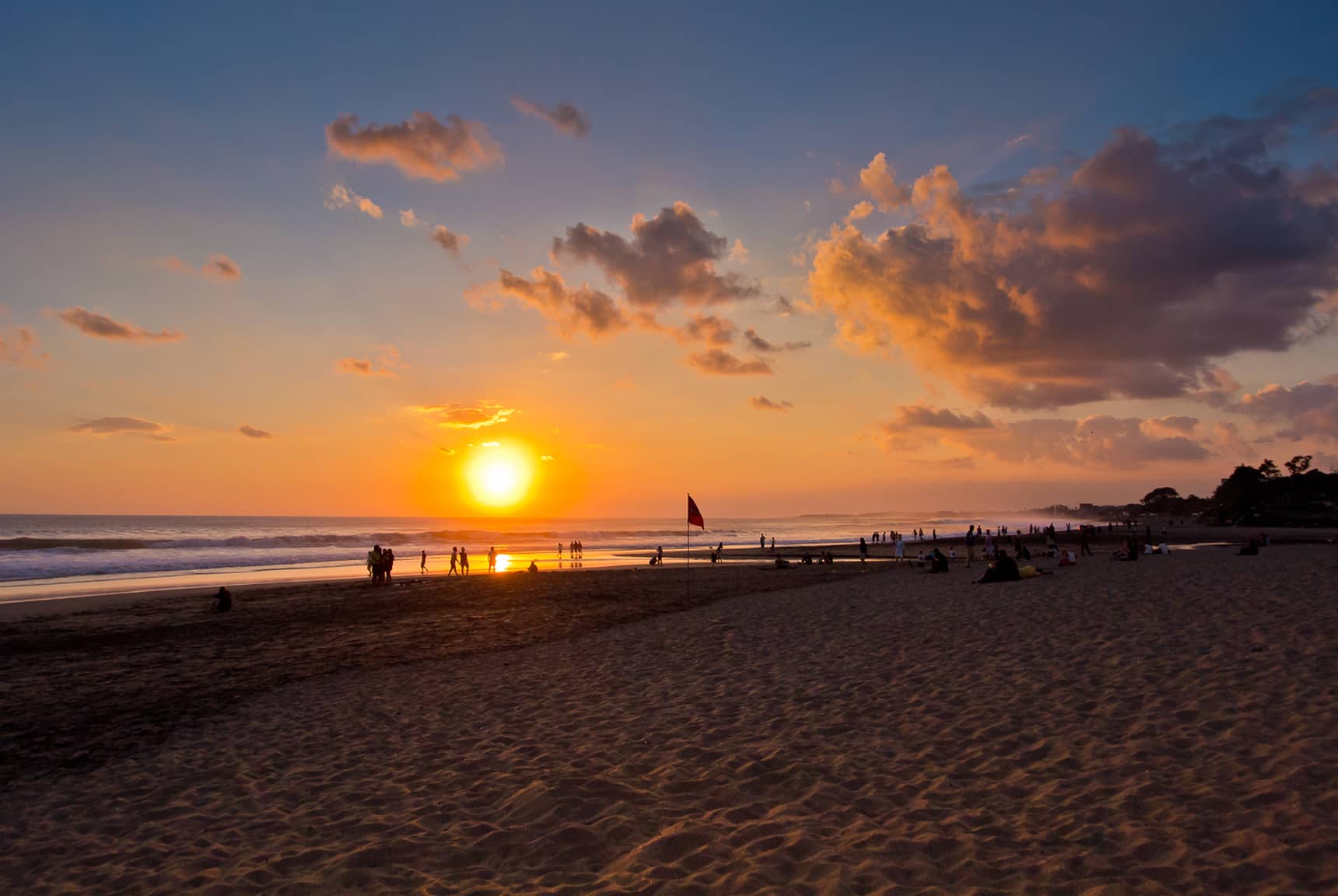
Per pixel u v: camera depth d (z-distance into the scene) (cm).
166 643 1772
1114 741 666
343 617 2231
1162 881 418
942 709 824
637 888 462
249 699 1180
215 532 11069
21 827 660
